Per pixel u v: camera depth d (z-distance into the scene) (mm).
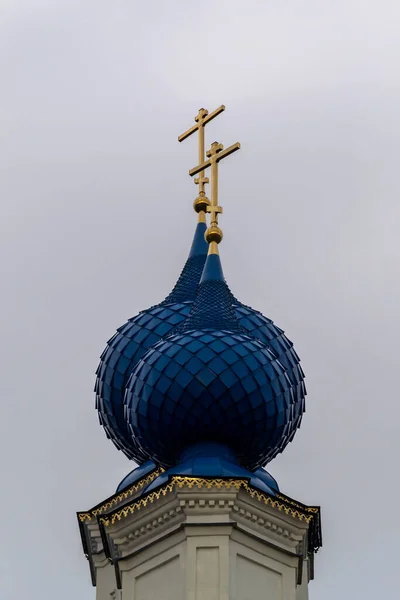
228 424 42219
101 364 48062
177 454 43062
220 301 44062
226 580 38938
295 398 46844
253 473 43938
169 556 39812
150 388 42438
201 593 38844
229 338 42781
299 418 46875
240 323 47438
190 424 42250
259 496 40250
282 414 42750
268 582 39844
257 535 40125
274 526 40344
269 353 42906
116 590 44406
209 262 45094
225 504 39844
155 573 39938
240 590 39250
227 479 39969
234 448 42750
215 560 39312
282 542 40406
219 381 42031
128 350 47688
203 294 44281
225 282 44812
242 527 39969
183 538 39688
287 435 43406
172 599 39156
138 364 43188
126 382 47469
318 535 44281
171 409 42219
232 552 39531
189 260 50188
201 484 39875
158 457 43312
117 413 47688
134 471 46594
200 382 42031
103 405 47969
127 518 40625
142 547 40344
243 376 42188
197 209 50594
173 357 42438
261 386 42312
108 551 41375
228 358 42312
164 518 40188
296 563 40406
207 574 39094
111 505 45844
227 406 42062
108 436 48250
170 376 42250
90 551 46719
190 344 42594
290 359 47531
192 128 50000
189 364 42219
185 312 48250
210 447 42375
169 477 40031
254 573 39750
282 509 40469
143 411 42625
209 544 39500
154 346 43062
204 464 41188
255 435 42531
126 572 40406
